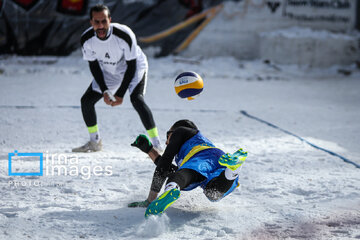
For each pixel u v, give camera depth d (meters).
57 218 10.36
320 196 12.37
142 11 53.00
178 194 9.45
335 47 56.38
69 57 51.00
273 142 20.23
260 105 32.81
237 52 57.38
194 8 54.97
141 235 9.49
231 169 9.91
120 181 13.64
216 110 29.55
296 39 55.44
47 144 18.73
